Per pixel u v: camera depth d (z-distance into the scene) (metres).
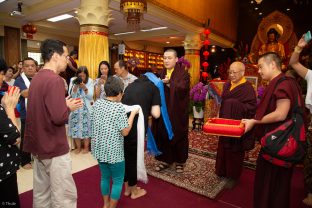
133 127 2.32
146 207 2.44
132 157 2.38
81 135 3.82
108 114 1.97
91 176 3.12
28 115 1.66
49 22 8.91
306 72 1.83
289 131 1.61
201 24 9.35
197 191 2.74
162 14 7.08
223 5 11.41
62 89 1.60
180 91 2.89
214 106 5.52
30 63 3.12
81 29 4.68
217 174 3.12
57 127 1.64
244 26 13.06
